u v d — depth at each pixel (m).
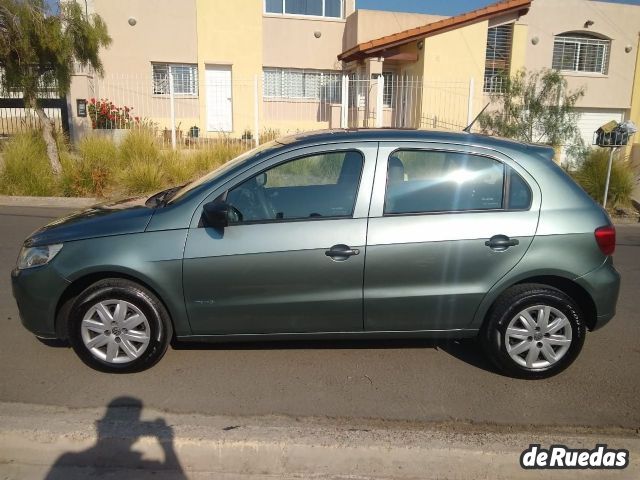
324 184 3.94
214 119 19.02
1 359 4.21
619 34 20.58
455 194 3.90
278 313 3.87
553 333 3.94
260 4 18.61
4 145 12.33
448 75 17.03
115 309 3.88
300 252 3.78
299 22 19.17
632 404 3.73
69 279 3.81
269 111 19.45
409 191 3.89
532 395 3.82
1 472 3.04
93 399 3.64
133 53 18.02
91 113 14.20
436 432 3.29
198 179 4.46
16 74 11.17
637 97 21.23
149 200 4.45
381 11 18.58
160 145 13.05
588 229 3.88
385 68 19.33
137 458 3.14
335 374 4.06
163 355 4.09
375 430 3.29
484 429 3.39
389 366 4.21
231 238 3.79
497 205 3.90
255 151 4.30
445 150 3.94
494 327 3.93
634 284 6.56
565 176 4.02
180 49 18.33
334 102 19.81
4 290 5.73
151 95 17.92
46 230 4.04
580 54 20.67
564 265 3.85
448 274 3.84
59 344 4.48
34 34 10.62
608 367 4.28
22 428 3.21
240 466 3.11
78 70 15.35
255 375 4.02
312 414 3.52
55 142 12.12
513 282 3.88
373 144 3.94
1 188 11.45
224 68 18.89
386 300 3.85
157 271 3.78
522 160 3.96
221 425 3.33
